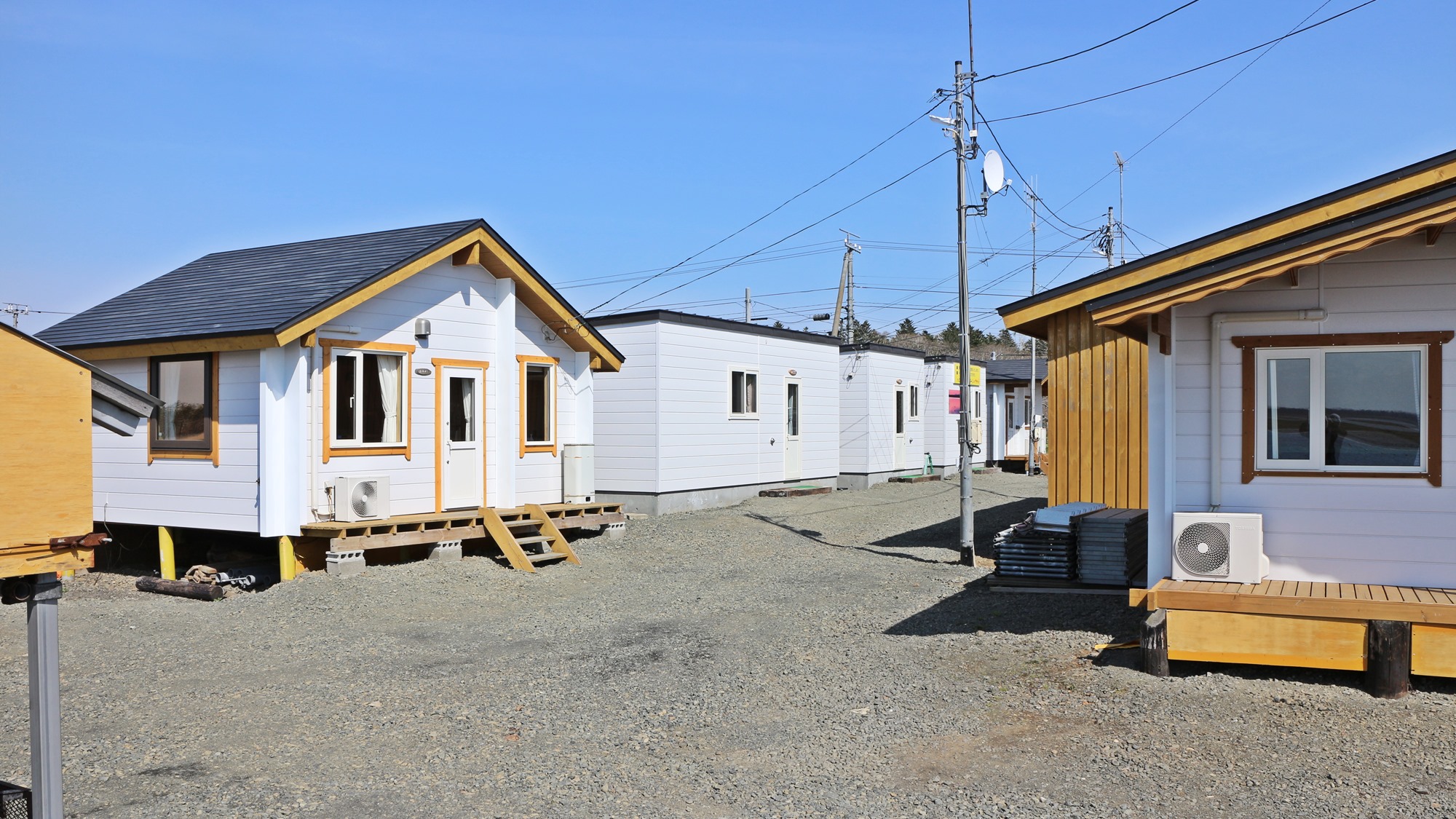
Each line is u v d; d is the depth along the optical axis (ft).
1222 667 22.35
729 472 67.00
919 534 51.88
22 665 26.37
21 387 12.97
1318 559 22.56
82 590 39.52
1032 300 30.32
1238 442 23.12
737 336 67.72
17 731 20.70
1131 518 32.37
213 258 52.21
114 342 40.88
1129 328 25.08
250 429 38.60
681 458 62.23
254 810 16.39
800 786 17.21
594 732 20.59
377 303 41.01
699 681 24.48
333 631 30.78
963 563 40.91
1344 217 21.58
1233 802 15.55
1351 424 22.39
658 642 28.86
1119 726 19.21
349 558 38.01
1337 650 20.65
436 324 43.80
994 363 121.29
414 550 42.93
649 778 17.84
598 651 28.07
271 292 41.57
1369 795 15.49
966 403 41.16
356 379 40.37
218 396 39.60
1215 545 22.38
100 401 14.10
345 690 24.13
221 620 32.24
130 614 33.06
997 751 18.45
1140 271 24.94
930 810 15.93
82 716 21.89
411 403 42.55
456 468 44.57
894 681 23.47
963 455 41.04
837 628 29.71
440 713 22.18
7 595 13.29
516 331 47.44
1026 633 27.04
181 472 40.68
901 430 88.48
